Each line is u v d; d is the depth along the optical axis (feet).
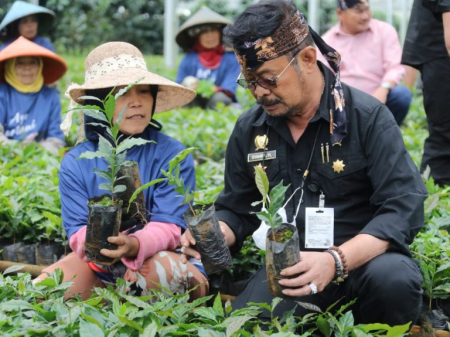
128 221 10.40
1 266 13.70
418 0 15.33
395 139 10.02
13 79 21.70
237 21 9.45
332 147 10.18
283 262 8.71
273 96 9.62
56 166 17.28
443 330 10.70
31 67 21.65
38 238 13.76
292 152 10.43
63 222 11.10
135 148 11.34
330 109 10.05
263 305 9.11
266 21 9.23
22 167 17.38
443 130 15.49
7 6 52.54
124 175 9.83
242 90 33.81
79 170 11.17
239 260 12.50
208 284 11.40
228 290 12.44
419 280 9.51
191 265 10.90
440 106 15.30
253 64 9.39
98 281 11.16
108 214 9.42
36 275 13.35
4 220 14.14
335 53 10.07
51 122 22.15
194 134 21.90
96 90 11.34
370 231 9.55
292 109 9.77
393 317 9.52
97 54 11.44
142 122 11.07
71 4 63.10
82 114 11.57
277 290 8.91
